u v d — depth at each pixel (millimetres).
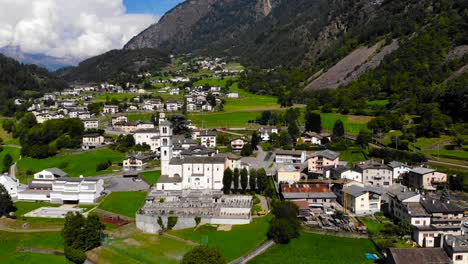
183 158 193000
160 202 165500
